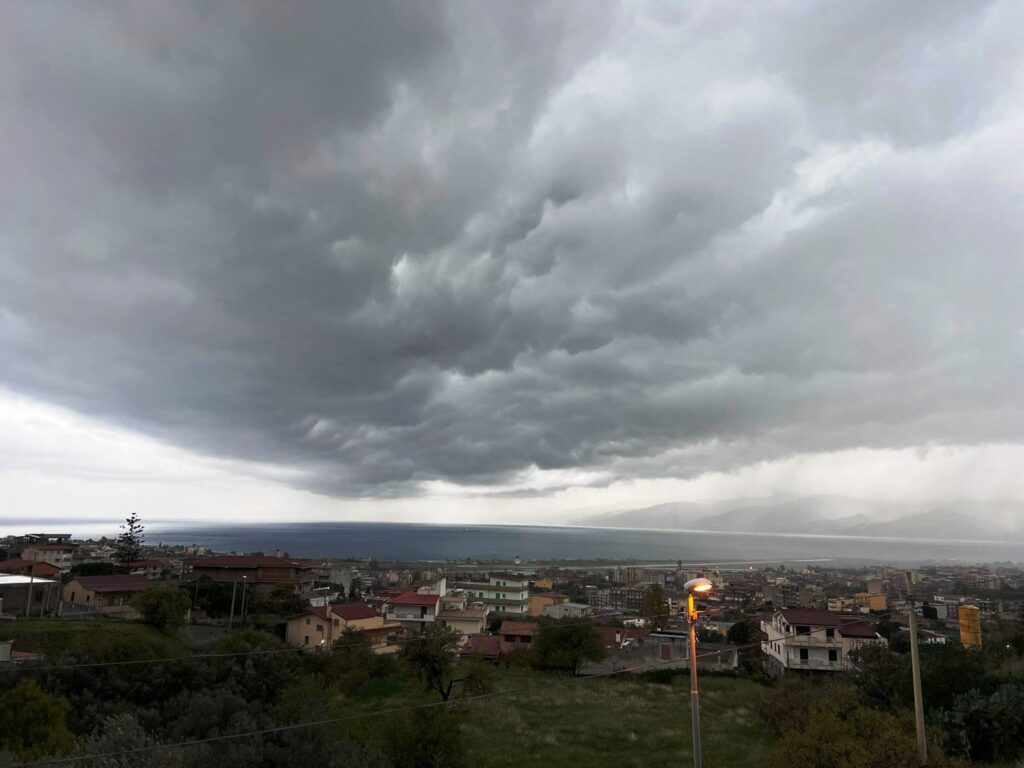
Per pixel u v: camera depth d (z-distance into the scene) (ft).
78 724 76.33
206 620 217.56
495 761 84.58
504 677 151.74
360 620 208.23
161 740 67.41
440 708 76.79
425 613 264.93
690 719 108.37
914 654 63.31
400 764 71.36
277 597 250.57
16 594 194.90
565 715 111.04
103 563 293.64
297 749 62.64
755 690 139.23
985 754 80.53
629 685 142.92
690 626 53.72
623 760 84.74
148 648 98.32
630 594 430.20
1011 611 261.03
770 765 63.98
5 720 66.74
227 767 58.34
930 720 83.61
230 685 95.20
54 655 94.22
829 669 166.50
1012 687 84.48
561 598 385.29
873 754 58.95
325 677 130.31
